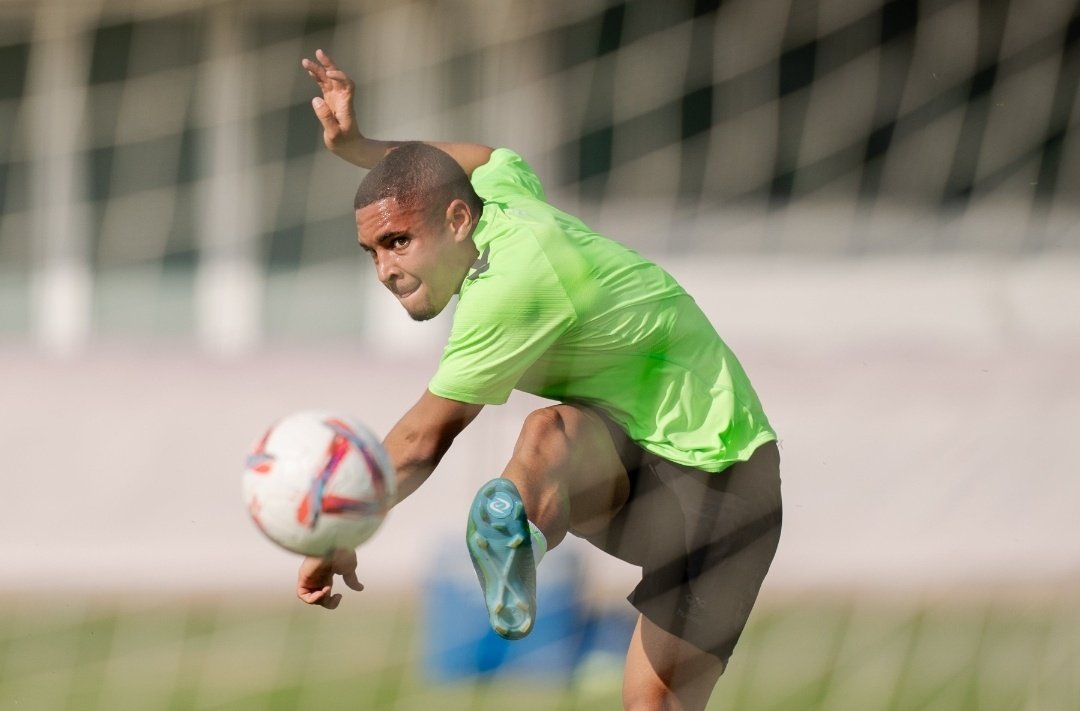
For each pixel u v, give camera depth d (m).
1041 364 26.19
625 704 12.52
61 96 30.42
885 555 25.00
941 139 28.28
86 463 26.84
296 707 17.45
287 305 30.97
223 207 30.97
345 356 28.50
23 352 28.20
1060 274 27.48
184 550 26.22
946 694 17.94
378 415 28.09
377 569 24.80
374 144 13.70
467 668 18.39
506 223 11.78
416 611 22.67
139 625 22.12
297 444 10.12
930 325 27.30
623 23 28.22
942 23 28.27
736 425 12.57
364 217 11.78
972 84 28.27
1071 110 28.19
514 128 28.52
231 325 30.86
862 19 28.27
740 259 28.02
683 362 12.45
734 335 27.61
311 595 10.81
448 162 11.91
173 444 27.09
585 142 28.38
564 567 18.67
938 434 25.78
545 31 28.20
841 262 27.91
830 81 28.39
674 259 28.09
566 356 12.06
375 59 29.14
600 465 12.01
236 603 23.67
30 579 25.70
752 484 12.56
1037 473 25.55
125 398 27.20
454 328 11.59
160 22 30.25
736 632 12.58
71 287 30.78
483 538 10.62
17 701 17.58
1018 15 28.16
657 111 28.38
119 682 18.61
